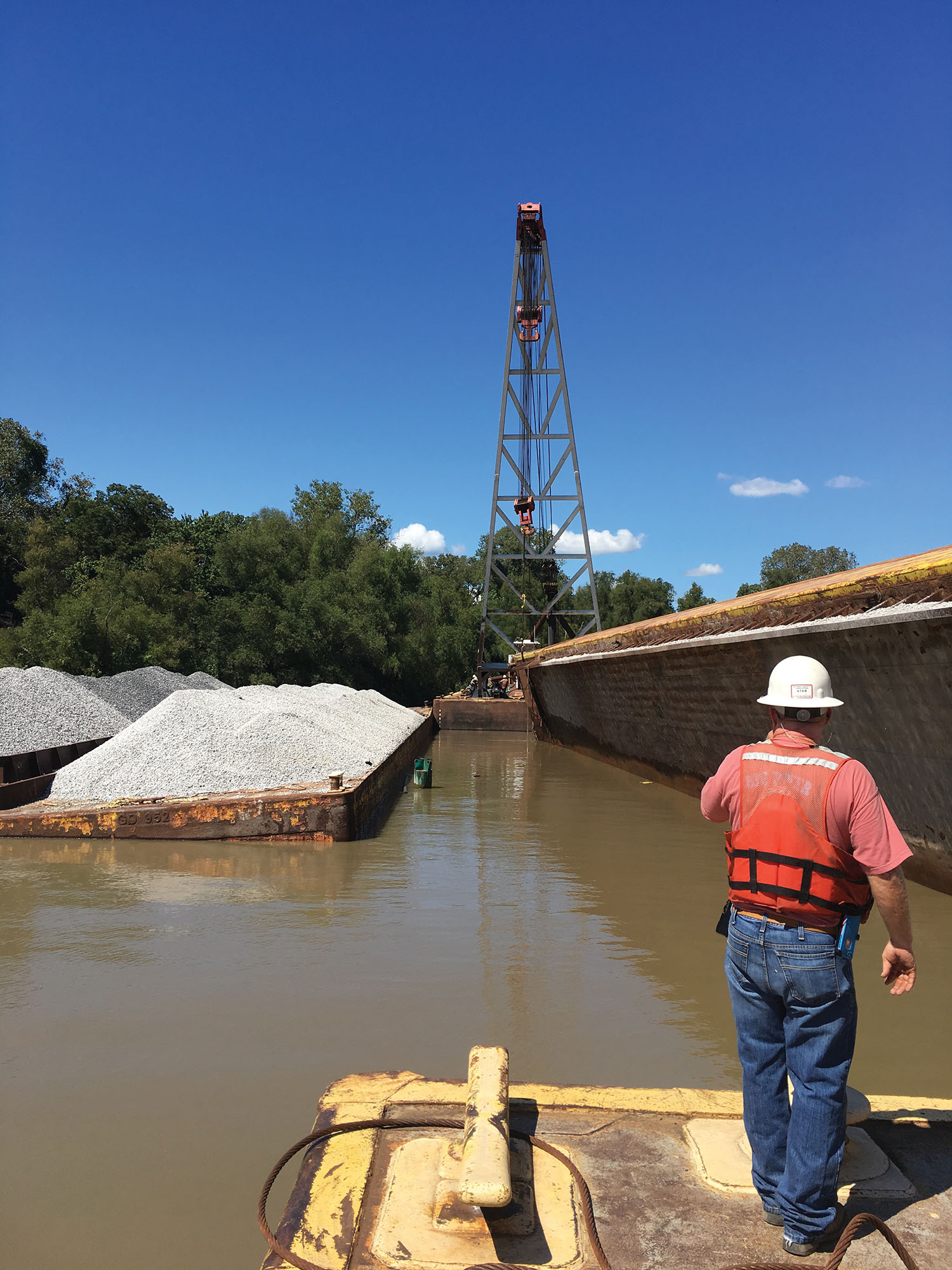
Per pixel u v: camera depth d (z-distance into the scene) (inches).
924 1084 159.0
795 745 95.7
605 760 788.6
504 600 2250.2
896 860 85.7
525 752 924.0
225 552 1553.9
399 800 542.3
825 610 315.3
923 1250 88.3
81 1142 136.3
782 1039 93.4
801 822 89.9
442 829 435.2
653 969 222.7
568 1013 191.8
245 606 1482.5
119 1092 153.1
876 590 281.3
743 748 99.8
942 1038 181.5
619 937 251.0
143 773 457.4
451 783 638.5
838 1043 88.0
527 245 1282.0
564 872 335.3
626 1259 86.5
